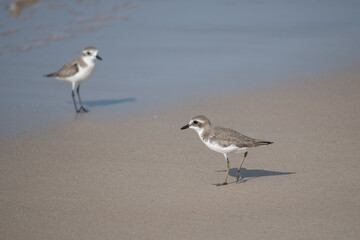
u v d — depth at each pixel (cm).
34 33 2220
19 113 1449
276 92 1585
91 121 1404
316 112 1405
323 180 984
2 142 1234
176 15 2533
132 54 1981
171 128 1340
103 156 1149
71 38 2164
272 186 966
